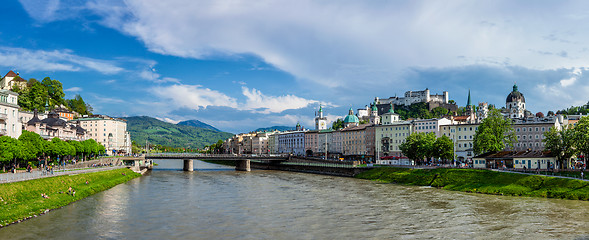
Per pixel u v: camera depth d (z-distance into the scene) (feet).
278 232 216.33
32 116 582.76
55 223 225.97
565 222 232.94
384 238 204.95
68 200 289.74
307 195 347.97
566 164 422.00
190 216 254.88
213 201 313.12
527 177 354.54
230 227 226.79
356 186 419.33
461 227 225.76
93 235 204.64
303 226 229.66
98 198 315.99
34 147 402.72
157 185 417.28
